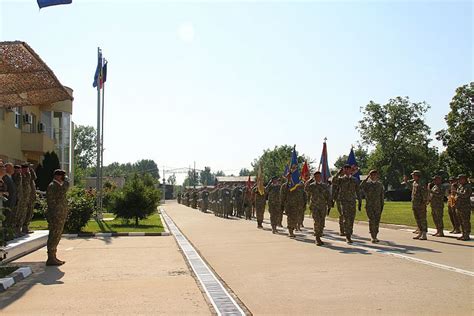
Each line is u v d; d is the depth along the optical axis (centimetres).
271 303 721
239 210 3388
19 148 2914
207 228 2284
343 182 1532
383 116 8100
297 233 1942
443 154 6106
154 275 978
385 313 650
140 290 823
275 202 1994
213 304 717
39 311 680
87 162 11569
